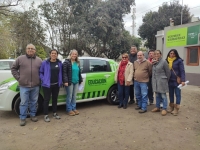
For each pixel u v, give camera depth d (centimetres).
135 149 333
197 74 1052
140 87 543
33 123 456
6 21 2130
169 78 513
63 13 2728
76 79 505
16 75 436
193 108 586
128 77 547
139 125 444
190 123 458
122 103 589
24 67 438
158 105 540
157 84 511
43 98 506
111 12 2525
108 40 2680
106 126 438
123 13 2653
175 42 1193
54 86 465
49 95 466
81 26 2459
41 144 353
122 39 2692
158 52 506
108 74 602
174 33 1196
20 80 436
